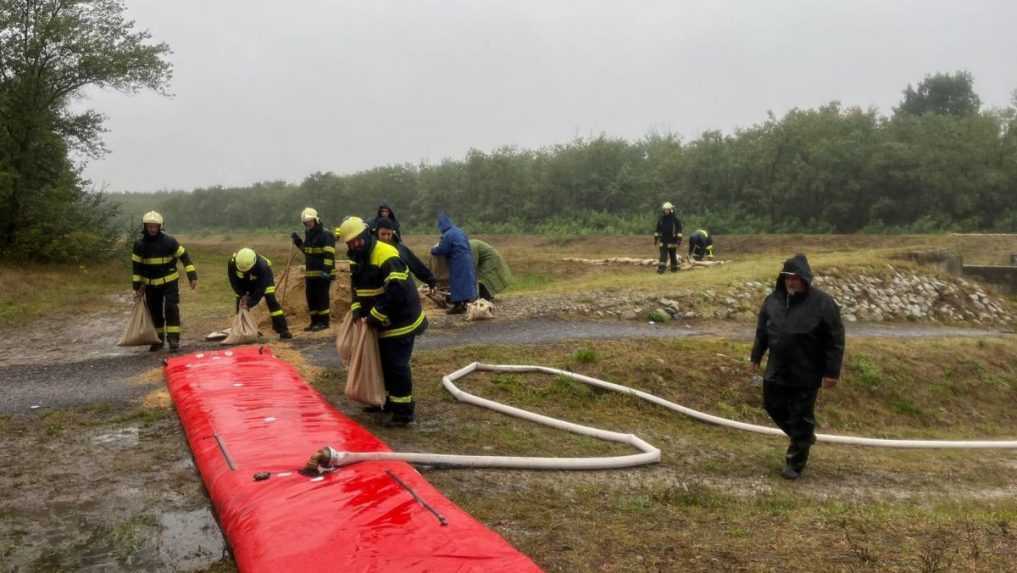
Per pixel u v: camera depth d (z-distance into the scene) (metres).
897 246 28.73
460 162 58.66
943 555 4.23
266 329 11.48
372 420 6.79
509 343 10.35
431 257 13.36
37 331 12.69
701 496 5.69
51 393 7.84
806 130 39.53
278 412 6.03
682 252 30.41
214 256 30.67
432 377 8.48
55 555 4.16
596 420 7.88
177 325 10.12
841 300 16.56
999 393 11.58
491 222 51.88
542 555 4.13
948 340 13.24
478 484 5.41
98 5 26.39
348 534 3.75
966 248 28.22
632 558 4.13
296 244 11.10
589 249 34.06
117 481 5.25
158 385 7.97
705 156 43.34
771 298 6.91
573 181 49.03
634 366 9.55
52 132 25.56
